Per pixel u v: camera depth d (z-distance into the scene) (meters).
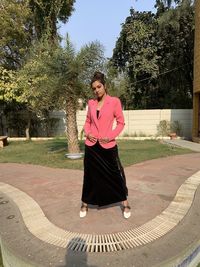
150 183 5.87
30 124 18.06
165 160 8.77
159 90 24.86
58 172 7.31
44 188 5.75
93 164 3.85
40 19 17.12
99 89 3.68
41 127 18.50
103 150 3.76
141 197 4.90
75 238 3.44
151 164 8.08
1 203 4.89
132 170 7.23
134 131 18.00
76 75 8.72
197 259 3.50
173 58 21.91
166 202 4.62
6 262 3.41
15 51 16.78
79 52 8.65
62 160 8.96
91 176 3.91
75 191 5.42
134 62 22.84
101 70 8.95
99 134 3.73
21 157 9.98
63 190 5.53
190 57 21.66
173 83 23.59
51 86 8.63
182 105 23.31
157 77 23.30
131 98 25.69
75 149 9.43
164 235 3.46
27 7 16.55
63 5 17.56
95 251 3.16
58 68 8.60
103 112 3.68
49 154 10.38
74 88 8.80
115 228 3.67
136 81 24.47
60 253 3.14
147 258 2.99
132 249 3.17
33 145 13.80
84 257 3.05
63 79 8.58
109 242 3.32
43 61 8.90
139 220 3.89
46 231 3.65
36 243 3.36
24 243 3.37
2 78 14.73
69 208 4.46
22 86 13.14
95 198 3.95
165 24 19.95
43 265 2.93
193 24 19.84
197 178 6.18
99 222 3.87
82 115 17.36
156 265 2.89
